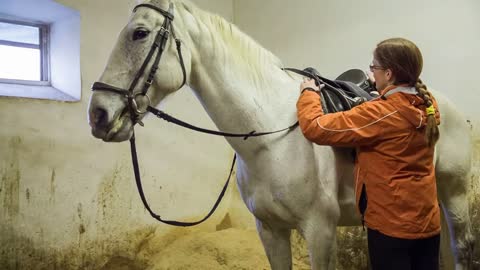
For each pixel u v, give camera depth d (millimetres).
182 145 3457
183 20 1614
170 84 1579
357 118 1354
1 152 2613
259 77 1669
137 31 1543
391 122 1316
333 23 3268
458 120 2125
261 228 1795
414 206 1317
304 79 1652
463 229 2172
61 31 3154
